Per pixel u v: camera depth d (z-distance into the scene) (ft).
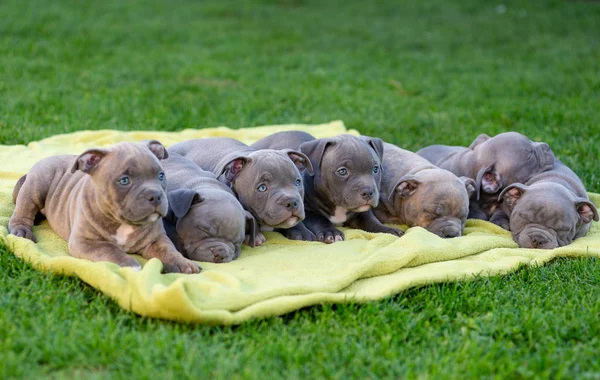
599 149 7.02
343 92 8.92
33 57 9.57
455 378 4.07
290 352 4.18
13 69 8.87
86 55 9.98
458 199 5.49
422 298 4.75
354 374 4.12
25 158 6.33
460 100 8.71
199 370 4.07
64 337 4.23
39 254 4.83
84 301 4.53
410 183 5.59
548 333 4.43
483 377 4.09
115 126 7.37
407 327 4.45
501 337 4.38
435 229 5.46
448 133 7.64
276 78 9.50
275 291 4.56
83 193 4.85
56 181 5.24
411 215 5.59
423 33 13.20
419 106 8.49
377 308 4.56
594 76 9.64
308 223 5.57
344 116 8.02
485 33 13.23
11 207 5.49
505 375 4.11
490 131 7.64
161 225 4.94
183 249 5.00
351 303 4.58
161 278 4.60
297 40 12.17
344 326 4.44
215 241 4.95
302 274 4.86
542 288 4.88
